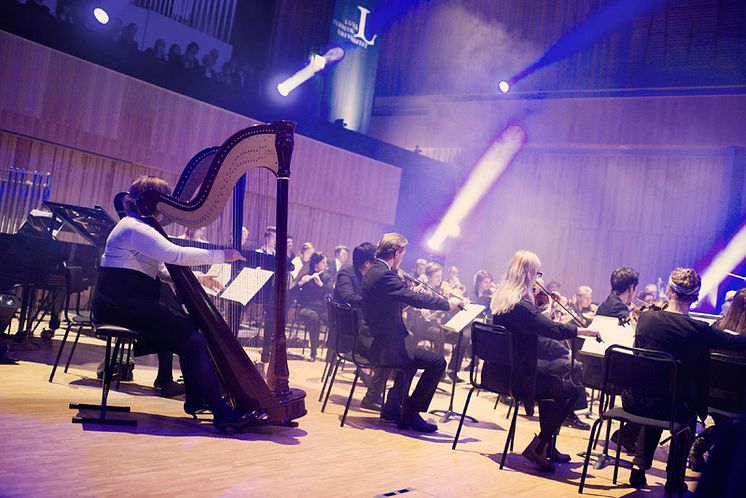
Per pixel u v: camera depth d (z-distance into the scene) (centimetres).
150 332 374
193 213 364
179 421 388
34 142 841
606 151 1327
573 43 1385
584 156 1349
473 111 1465
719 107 1199
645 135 1257
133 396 443
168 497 258
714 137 1198
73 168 876
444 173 1398
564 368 436
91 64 864
